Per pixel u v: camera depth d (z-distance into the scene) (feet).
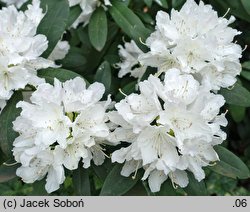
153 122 2.02
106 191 2.05
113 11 2.57
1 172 2.14
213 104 1.99
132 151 1.98
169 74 1.99
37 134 1.94
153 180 2.06
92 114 2.02
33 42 2.17
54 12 2.35
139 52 2.52
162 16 2.22
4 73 2.15
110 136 2.02
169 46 2.23
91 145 1.99
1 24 2.19
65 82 2.03
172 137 1.90
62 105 2.02
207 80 2.00
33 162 2.05
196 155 2.00
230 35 2.25
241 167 2.11
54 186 2.06
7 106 2.19
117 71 2.88
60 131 1.96
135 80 2.66
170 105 1.88
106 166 2.16
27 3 2.55
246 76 2.66
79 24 3.04
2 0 3.01
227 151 2.13
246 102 2.28
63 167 2.11
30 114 1.97
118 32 2.94
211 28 2.21
